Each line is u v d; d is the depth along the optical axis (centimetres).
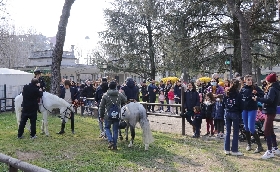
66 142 929
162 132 1143
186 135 1077
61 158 753
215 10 2316
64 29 1630
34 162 711
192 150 838
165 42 2478
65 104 1041
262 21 2102
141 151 824
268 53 2438
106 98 833
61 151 821
